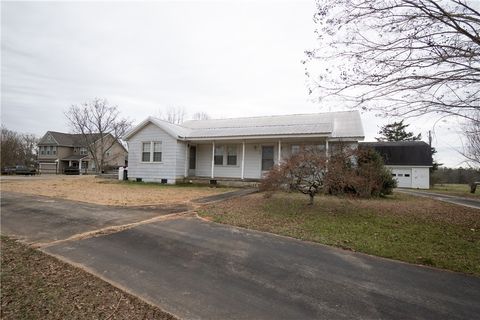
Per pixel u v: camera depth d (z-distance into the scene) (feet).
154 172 59.82
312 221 23.85
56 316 9.82
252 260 15.17
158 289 11.85
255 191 44.14
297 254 16.12
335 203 32.89
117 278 12.97
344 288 11.98
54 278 12.99
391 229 21.74
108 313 9.98
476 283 12.60
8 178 81.15
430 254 16.22
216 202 33.14
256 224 22.71
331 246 17.62
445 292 11.70
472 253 16.46
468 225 23.57
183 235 19.69
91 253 16.33
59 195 39.81
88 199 35.91
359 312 10.05
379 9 15.10
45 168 152.97
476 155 48.44
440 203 37.47
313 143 50.75
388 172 42.57
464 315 9.91
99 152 149.07
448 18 14.40
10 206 30.94
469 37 14.67
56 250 16.88
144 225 22.34
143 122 60.18
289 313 9.95
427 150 79.41
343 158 28.89
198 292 11.59
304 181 28.76
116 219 24.52
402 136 109.60
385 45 15.79
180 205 31.35
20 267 14.29
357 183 27.68
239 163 57.82
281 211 27.89
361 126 51.21
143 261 15.07
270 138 50.31
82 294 11.44
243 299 10.99
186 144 59.41
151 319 9.59
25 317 9.78
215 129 60.64
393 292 11.66
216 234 19.97
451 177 119.75
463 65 15.20
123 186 53.11
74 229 21.47
